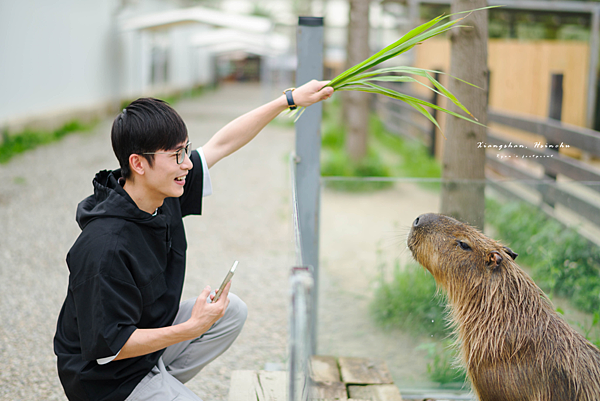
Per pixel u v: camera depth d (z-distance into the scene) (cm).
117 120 170
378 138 1374
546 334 198
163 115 167
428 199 384
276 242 579
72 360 174
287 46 2472
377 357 336
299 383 123
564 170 540
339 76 223
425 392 297
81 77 1408
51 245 530
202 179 213
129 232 169
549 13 1139
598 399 187
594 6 991
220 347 218
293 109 229
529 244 390
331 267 479
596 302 341
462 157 350
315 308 321
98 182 183
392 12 1337
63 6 1274
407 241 237
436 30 217
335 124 1590
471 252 217
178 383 189
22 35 1080
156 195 177
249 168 985
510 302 206
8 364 312
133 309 168
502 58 1009
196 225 635
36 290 423
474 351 211
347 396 271
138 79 1897
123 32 1683
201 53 3109
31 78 1128
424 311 361
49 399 279
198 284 454
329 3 2788
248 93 2934
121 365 175
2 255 496
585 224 359
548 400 192
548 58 955
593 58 966
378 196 381
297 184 305
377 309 382
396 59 1434
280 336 367
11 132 1023
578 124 978
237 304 214
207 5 3003
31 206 661
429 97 1092
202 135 1284
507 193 385
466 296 216
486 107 349
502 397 204
